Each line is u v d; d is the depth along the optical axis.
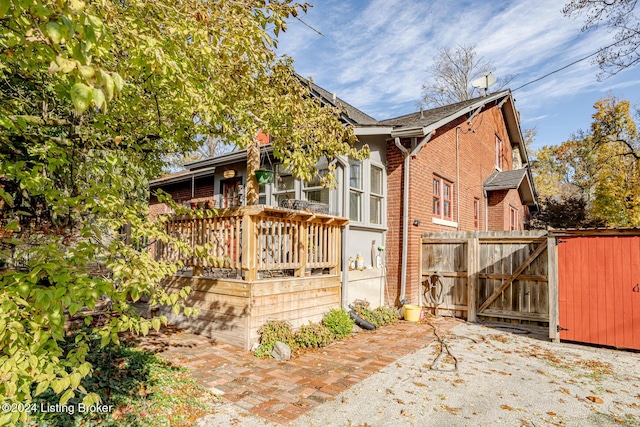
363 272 7.78
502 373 4.54
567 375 4.52
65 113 5.42
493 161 14.42
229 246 5.65
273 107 4.48
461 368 4.70
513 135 17.22
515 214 15.83
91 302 2.15
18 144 3.72
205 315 5.82
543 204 21.38
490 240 7.66
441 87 28.31
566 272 6.09
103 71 1.37
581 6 10.11
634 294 5.55
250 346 5.18
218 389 3.81
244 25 3.28
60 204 2.80
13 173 2.68
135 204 3.26
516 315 7.27
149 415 3.14
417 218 8.53
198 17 3.11
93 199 2.80
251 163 6.63
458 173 10.88
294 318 5.88
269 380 4.11
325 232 6.68
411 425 3.21
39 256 2.35
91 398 1.97
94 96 1.32
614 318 5.66
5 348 1.77
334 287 6.74
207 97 3.35
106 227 3.45
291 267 5.89
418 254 8.48
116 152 4.48
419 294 8.43
